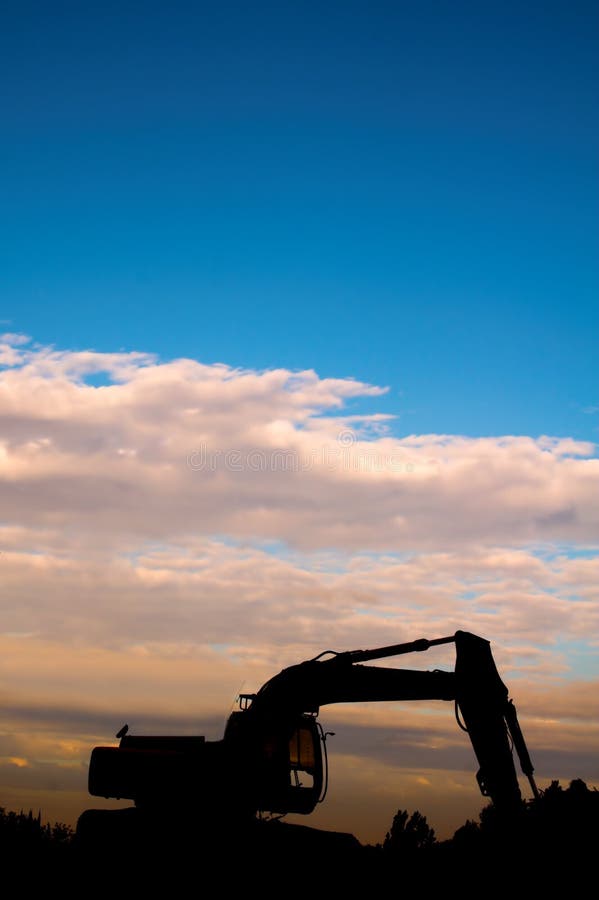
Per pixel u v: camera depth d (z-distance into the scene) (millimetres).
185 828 23672
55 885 23719
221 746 24969
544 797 21109
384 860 23734
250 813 24062
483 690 21734
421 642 23484
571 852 20391
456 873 22141
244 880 23031
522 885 20484
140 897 22906
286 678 24562
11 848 24594
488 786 21156
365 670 24250
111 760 24719
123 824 23812
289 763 24547
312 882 23078
